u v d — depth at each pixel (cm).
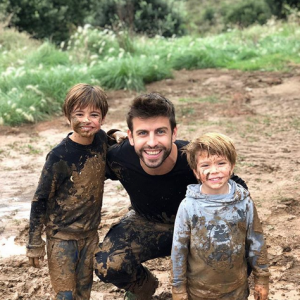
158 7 1969
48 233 204
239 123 570
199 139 178
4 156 479
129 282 208
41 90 684
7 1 1466
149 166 189
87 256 208
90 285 211
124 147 201
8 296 248
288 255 274
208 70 943
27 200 374
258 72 873
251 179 392
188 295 189
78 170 199
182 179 199
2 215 347
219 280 183
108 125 584
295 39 1068
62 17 1576
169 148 188
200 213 179
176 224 183
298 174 399
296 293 238
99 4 1825
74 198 201
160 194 202
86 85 199
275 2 1850
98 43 955
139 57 950
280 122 568
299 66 887
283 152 460
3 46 1038
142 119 185
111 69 807
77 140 200
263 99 682
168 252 214
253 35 1185
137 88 769
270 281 249
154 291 223
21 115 612
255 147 477
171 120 189
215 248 179
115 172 206
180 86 799
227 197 178
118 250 203
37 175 427
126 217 219
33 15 1514
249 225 181
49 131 574
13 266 277
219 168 174
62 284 202
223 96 714
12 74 754
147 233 209
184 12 2133
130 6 1800
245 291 190
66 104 196
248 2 2358
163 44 1158
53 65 879
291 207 337
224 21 2434
